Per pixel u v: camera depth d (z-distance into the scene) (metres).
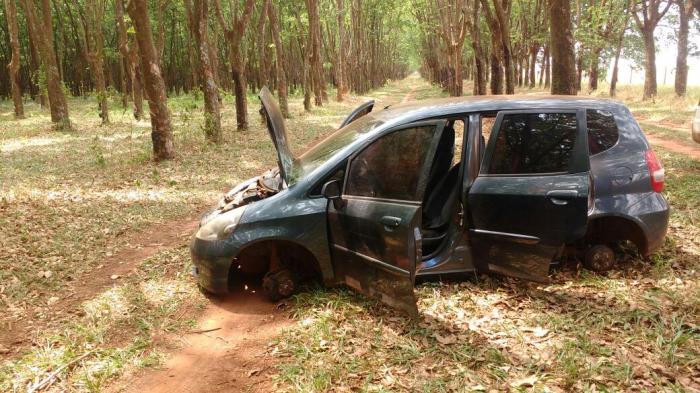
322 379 3.12
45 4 16.55
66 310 4.44
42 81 22.73
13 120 21.69
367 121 4.54
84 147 13.55
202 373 3.39
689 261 4.52
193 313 4.21
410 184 3.56
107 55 32.12
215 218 4.34
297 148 13.08
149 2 30.34
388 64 76.31
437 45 45.06
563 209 3.78
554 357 3.23
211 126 13.59
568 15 8.91
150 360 3.53
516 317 3.76
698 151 10.41
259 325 3.98
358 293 4.21
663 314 3.65
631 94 26.33
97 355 3.61
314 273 4.52
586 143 3.99
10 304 4.55
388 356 3.36
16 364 3.53
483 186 4.01
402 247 3.44
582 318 3.66
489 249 4.07
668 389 2.86
